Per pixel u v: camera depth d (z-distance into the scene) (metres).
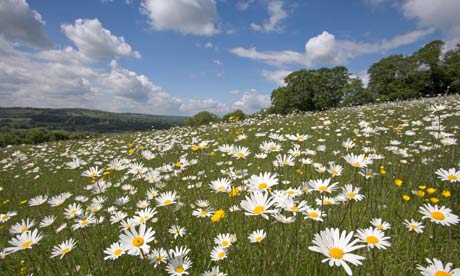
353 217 3.53
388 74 49.78
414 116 10.94
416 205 3.76
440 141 5.58
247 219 3.78
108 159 10.46
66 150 13.80
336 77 55.59
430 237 3.08
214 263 3.15
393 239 3.17
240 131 11.89
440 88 47.56
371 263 2.73
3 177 9.92
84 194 6.35
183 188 5.15
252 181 2.73
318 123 12.28
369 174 3.73
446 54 49.78
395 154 5.78
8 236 4.54
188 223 3.99
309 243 2.93
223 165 6.95
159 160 9.01
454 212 3.34
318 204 3.35
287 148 7.82
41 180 9.02
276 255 2.77
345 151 6.66
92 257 3.53
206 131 14.30
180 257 2.65
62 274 3.28
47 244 4.17
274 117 17.81
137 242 2.35
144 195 5.36
